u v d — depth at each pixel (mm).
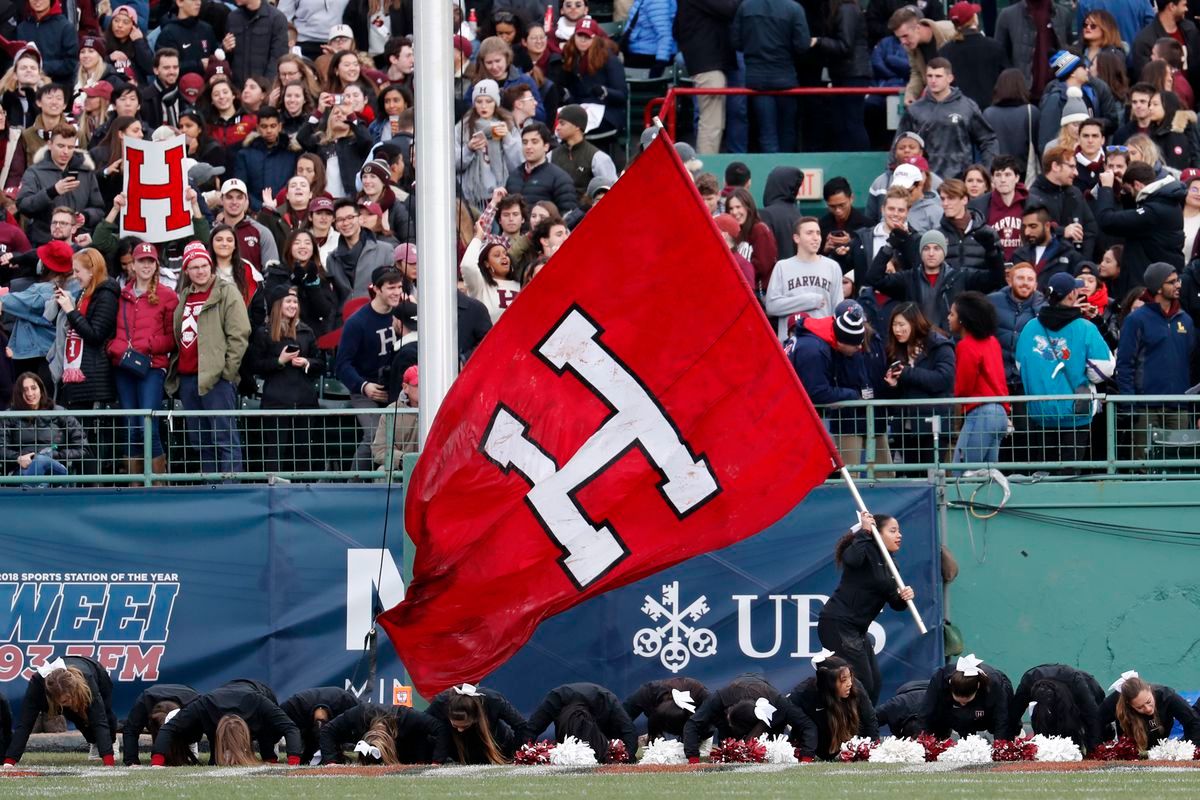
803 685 41875
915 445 49031
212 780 36062
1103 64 63656
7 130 64000
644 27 71500
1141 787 32406
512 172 61062
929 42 65375
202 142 63562
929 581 47062
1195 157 61906
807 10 69875
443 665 37594
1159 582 47812
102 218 59844
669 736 43438
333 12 72312
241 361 51094
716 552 47125
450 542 37469
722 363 37531
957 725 41844
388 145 60469
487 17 72500
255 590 47844
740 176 60531
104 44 69125
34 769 40000
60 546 48156
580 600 37531
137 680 47812
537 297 37438
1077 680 41031
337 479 49844
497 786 34156
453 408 37469
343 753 43188
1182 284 51781
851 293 56844
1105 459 48938
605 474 37500
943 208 56781
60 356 52062
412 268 51469
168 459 49469
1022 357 49562
